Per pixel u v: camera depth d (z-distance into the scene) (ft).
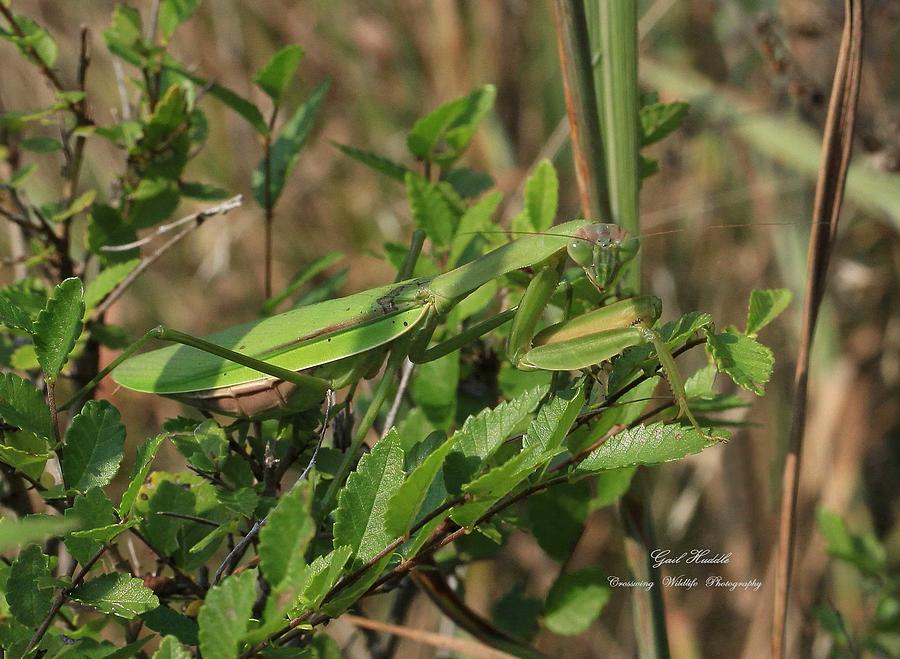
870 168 1.60
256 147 1.96
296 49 1.33
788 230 1.76
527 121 1.91
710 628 1.76
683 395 1.15
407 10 2.00
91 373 1.35
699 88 1.80
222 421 1.36
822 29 1.64
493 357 1.34
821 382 1.74
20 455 1.13
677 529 1.82
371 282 1.98
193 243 1.97
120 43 1.34
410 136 1.36
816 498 1.71
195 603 1.17
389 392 1.37
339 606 1.10
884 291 1.80
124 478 1.61
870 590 1.44
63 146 1.34
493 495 1.10
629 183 1.29
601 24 1.27
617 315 1.21
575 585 1.30
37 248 1.34
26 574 1.11
